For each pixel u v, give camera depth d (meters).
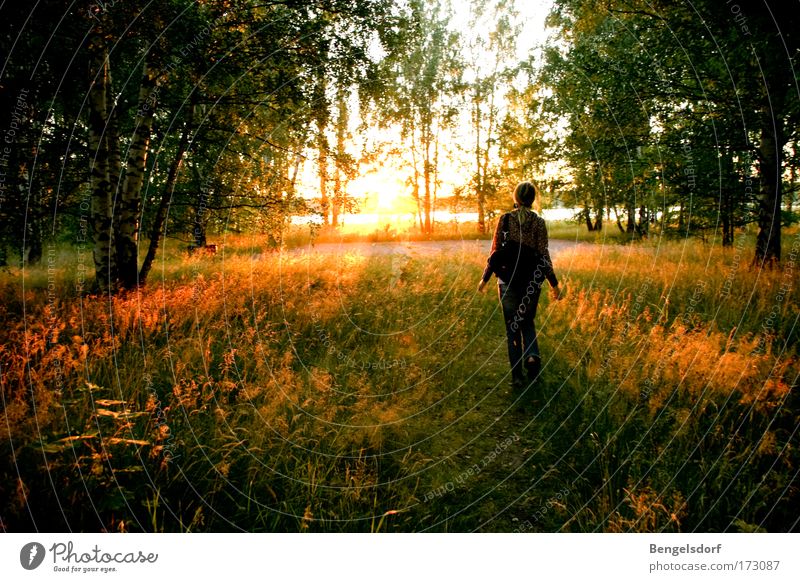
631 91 6.58
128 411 2.39
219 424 2.69
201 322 4.34
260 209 6.44
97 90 5.25
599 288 6.31
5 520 1.85
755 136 6.36
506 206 13.85
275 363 3.67
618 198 8.50
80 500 1.96
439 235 16.47
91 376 3.06
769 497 2.13
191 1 4.97
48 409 2.40
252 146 6.56
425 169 16.23
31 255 7.73
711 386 2.97
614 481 2.44
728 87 5.90
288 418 2.94
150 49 5.13
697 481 2.28
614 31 7.18
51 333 3.39
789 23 4.84
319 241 13.54
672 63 6.31
